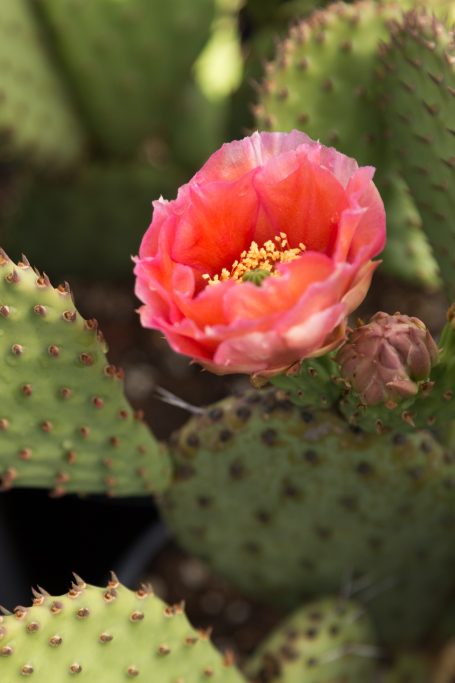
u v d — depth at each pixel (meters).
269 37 0.83
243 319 0.47
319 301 0.47
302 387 0.55
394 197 0.71
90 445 0.59
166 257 0.49
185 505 0.64
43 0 0.80
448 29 0.64
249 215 0.50
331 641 0.66
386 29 0.63
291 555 0.66
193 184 0.49
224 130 0.91
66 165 0.85
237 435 0.60
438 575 0.69
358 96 0.64
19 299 0.56
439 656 0.73
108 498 0.89
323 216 0.50
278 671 0.65
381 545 0.65
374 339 0.53
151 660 0.57
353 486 0.62
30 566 0.89
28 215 0.90
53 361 0.57
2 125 0.77
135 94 0.83
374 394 0.53
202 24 0.82
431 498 0.63
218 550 0.66
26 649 0.54
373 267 0.49
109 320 1.00
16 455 0.58
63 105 0.83
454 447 0.62
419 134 0.60
